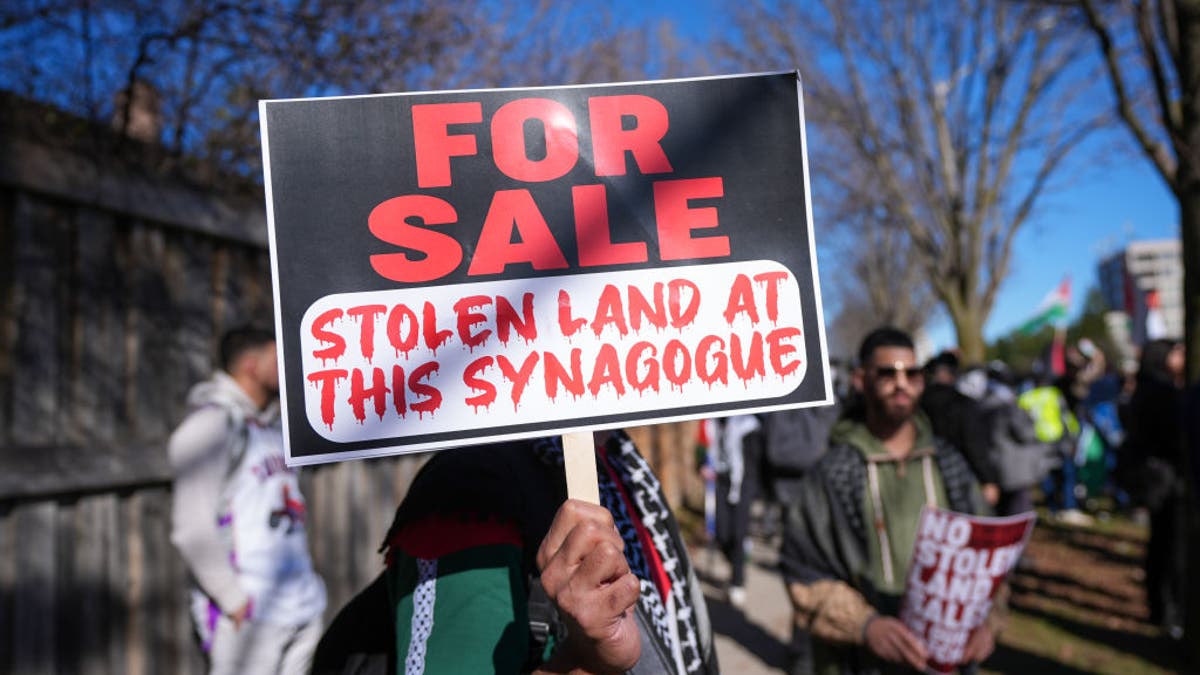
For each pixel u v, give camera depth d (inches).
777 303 61.4
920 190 844.0
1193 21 213.0
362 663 55.8
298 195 56.8
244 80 210.5
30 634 138.9
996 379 291.6
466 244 58.3
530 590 52.0
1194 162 216.1
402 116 58.3
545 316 58.6
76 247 155.1
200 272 186.9
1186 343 221.1
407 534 51.4
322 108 57.4
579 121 60.5
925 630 107.0
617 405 58.5
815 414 277.4
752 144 62.4
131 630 160.6
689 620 62.1
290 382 55.6
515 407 57.4
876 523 118.6
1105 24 240.1
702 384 59.9
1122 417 264.1
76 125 168.6
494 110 59.5
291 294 56.1
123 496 161.2
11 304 141.8
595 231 59.9
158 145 185.2
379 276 57.1
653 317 59.7
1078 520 461.1
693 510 520.4
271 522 141.3
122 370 163.6
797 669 129.0
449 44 236.2
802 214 62.3
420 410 56.6
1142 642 243.3
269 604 138.5
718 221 61.4
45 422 145.6
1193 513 214.1
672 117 61.7
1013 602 288.2
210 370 187.9
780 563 122.8
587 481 56.8
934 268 796.6
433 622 48.4
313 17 202.8
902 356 119.4
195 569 134.0
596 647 45.7
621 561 46.0
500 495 52.3
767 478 296.5
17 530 138.3
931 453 121.5
